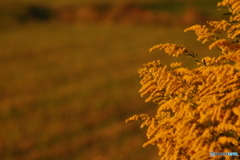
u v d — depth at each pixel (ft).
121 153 89.86
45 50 185.98
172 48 15.11
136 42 199.11
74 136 99.71
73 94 127.34
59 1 298.97
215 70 13.06
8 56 176.86
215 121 12.41
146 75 15.44
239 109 12.30
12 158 92.99
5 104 121.29
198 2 281.54
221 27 14.92
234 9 14.65
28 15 248.52
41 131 102.83
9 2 260.42
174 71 14.83
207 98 13.35
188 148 13.50
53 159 91.61
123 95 122.31
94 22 252.21
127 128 100.78
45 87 136.26
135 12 263.70
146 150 89.51
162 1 286.05
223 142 12.01
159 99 15.24
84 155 91.71
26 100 123.75
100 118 108.17
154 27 235.81
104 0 289.94
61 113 112.98
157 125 15.14
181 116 13.03
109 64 162.50
